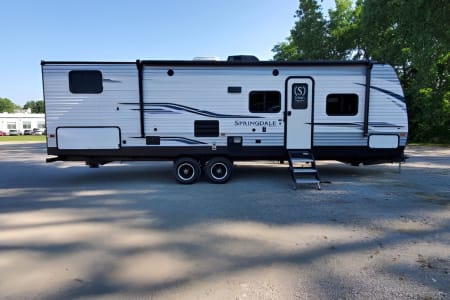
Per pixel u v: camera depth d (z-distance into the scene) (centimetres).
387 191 720
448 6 1374
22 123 7019
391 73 783
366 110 786
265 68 780
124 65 764
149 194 704
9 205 624
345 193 703
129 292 306
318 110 789
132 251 402
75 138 770
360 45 2475
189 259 377
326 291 306
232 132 791
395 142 798
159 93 775
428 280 326
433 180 848
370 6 1798
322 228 481
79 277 337
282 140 795
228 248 409
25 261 376
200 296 297
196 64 773
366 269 350
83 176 947
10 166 1188
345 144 797
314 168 767
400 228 480
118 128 775
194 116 784
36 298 297
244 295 299
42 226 500
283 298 293
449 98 2339
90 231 475
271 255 387
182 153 792
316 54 2489
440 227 484
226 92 782
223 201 639
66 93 760
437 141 2438
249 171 1000
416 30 1469
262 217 535
